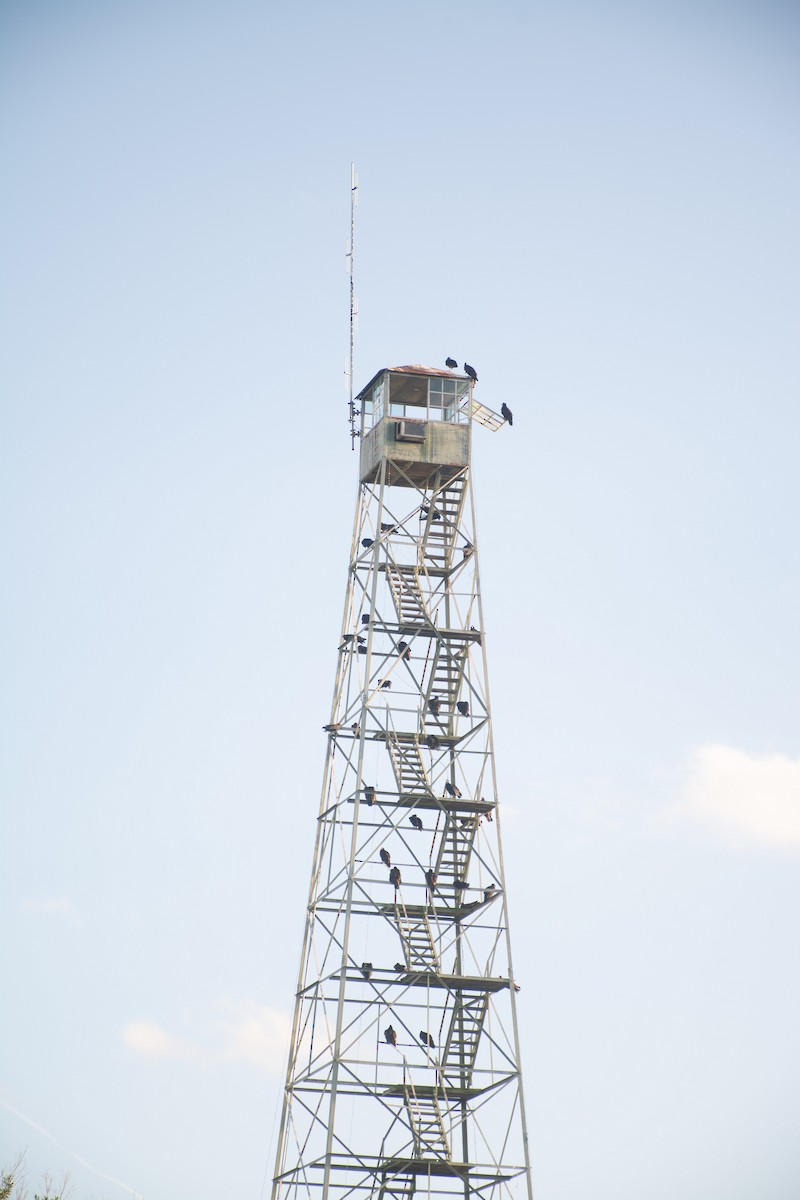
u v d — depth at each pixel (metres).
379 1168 149.00
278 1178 152.88
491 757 160.88
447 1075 156.50
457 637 165.38
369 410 175.12
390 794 158.00
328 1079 150.00
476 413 174.75
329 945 154.62
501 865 157.00
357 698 162.12
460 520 170.88
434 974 152.12
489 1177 150.50
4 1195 175.00
